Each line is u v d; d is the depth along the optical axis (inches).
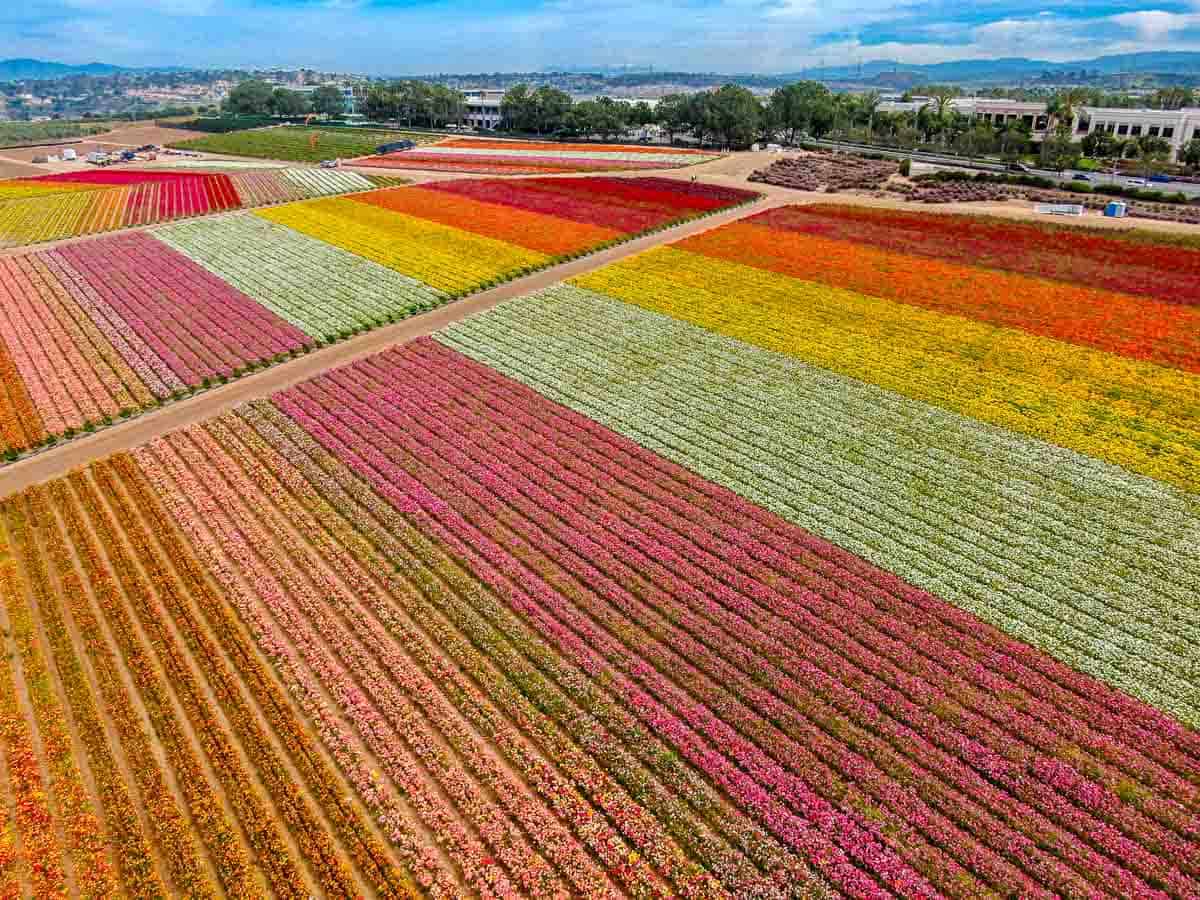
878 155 5142.7
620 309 2314.2
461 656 1133.7
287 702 1064.2
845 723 1000.2
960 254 2716.5
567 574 1285.7
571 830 902.4
